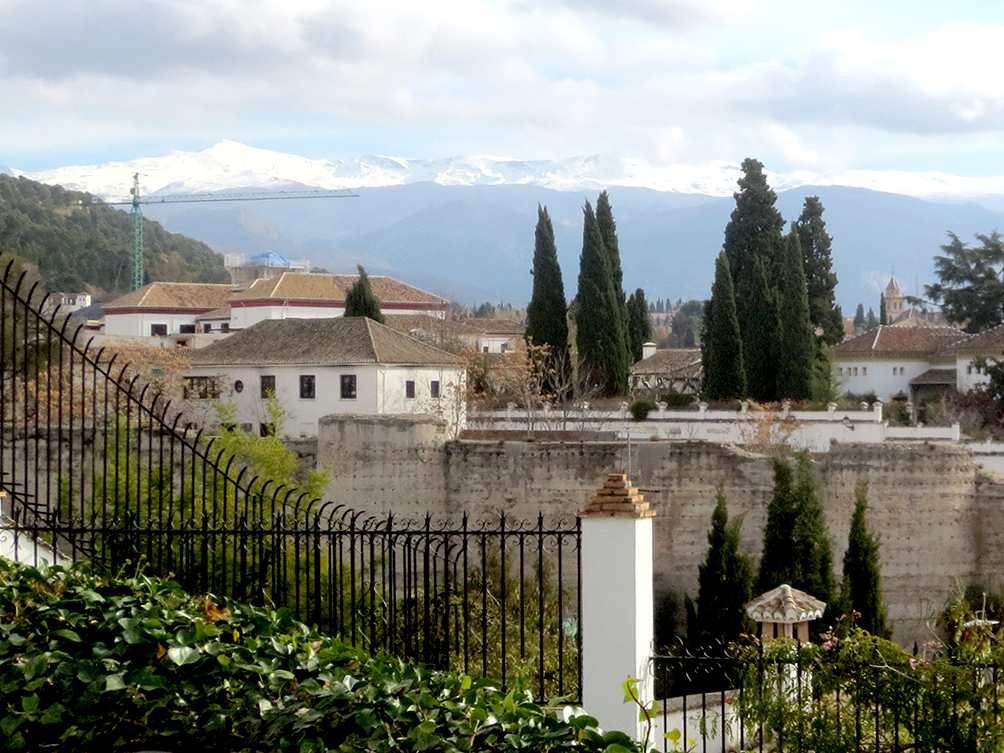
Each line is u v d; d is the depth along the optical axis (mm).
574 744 9641
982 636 15234
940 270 111188
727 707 17328
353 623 15477
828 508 40531
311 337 61281
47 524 16516
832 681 13930
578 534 14102
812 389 65938
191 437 30547
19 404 29562
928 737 13461
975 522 40531
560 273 68500
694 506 40406
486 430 59250
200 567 17672
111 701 10484
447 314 104562
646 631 13984
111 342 61031
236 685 10438
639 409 59562
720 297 64812
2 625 11055
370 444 41812
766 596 21391
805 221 84125
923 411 80250
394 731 9703
